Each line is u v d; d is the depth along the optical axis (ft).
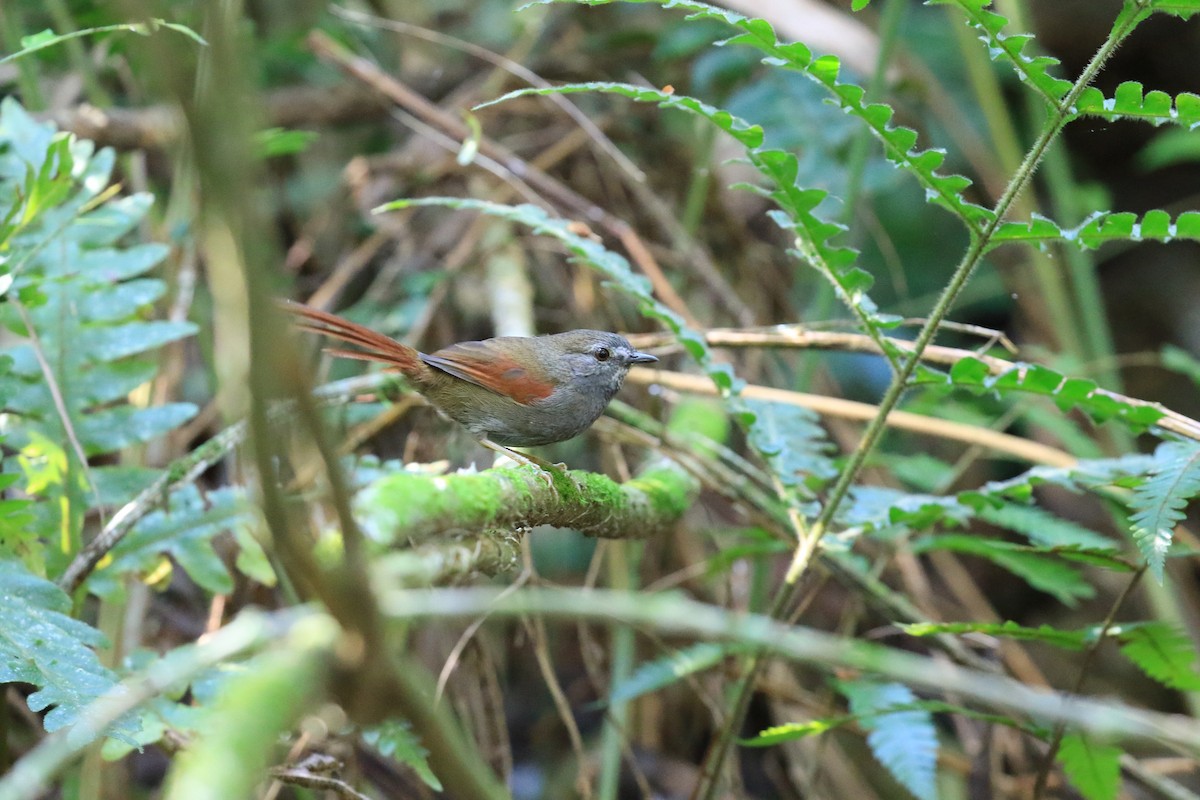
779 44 21.04
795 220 23.88
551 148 47.44
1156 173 64.03
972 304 55.57
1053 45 64.13
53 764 12.19
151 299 27.66
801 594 42.57
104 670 19.01
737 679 35.60
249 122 8.30
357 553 9.34
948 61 54.60
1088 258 42.01
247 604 33.32
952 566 42.91
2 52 39.99
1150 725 19.25
